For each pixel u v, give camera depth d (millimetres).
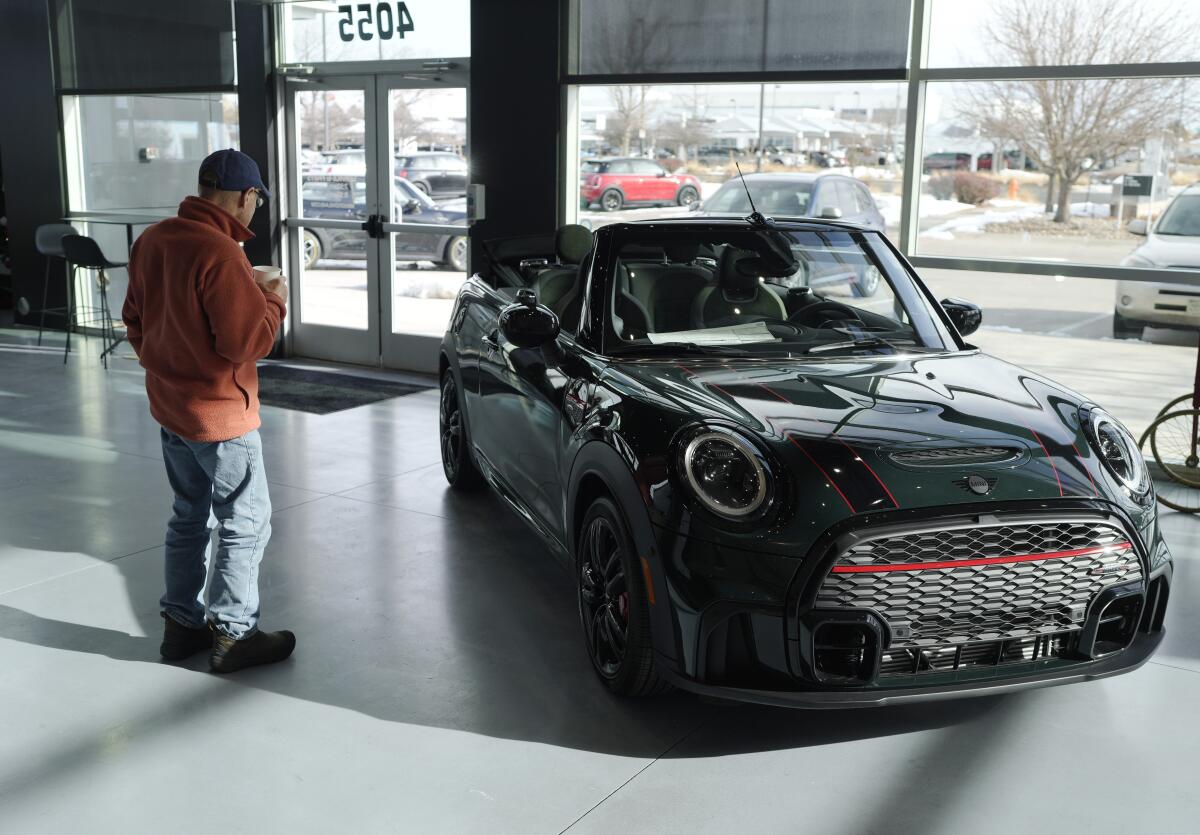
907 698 2238
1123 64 4816
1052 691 2787
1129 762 2430
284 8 7363
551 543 3137
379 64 6996
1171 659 2977
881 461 2291
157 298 2646
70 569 3611
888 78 5242
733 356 2947
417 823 2168
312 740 2496
